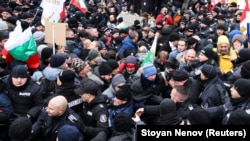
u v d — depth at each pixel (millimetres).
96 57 7473
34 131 4922
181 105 5215
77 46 9273
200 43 8789
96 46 9117
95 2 22938
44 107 5152
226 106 5094
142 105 5656
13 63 6590
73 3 14570
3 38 7223
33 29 9969
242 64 6258
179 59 7867
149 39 11609
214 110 5203
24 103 5312
